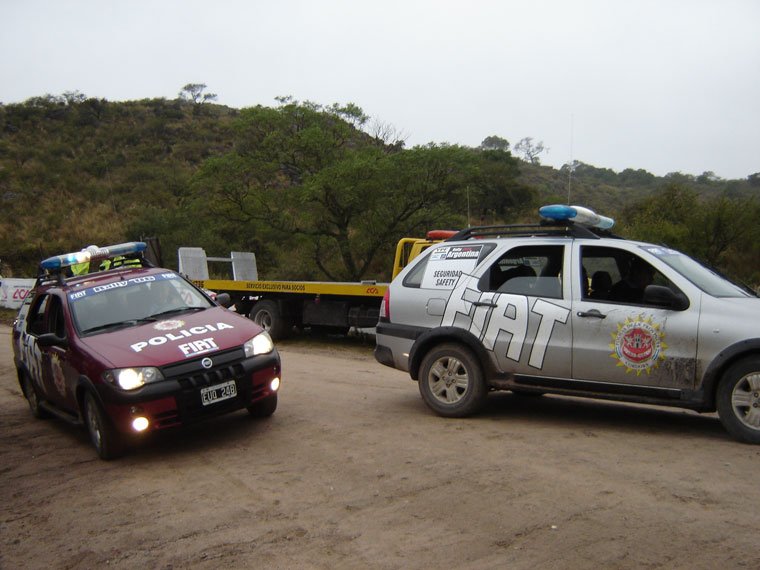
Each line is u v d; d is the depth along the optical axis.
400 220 21.84
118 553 4.11
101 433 6.18
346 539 4.07
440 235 12.98
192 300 7.56
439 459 5.51
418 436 6.27
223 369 6.33
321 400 8.23
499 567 3.58
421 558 3.75
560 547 3.78
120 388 5.95
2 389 10.84
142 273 7.75
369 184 20.25
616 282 6.45
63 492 5.44
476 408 6.86
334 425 6.89
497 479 4.95
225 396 6.31
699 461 5.20
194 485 5.33
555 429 6.41
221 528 4.38
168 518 4.64
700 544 3.73
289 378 9.95
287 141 21.73
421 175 21.12
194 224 29.92
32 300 8.37
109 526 4.58
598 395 6.25
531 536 3.94
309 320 14.84
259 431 6.82
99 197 46.53
